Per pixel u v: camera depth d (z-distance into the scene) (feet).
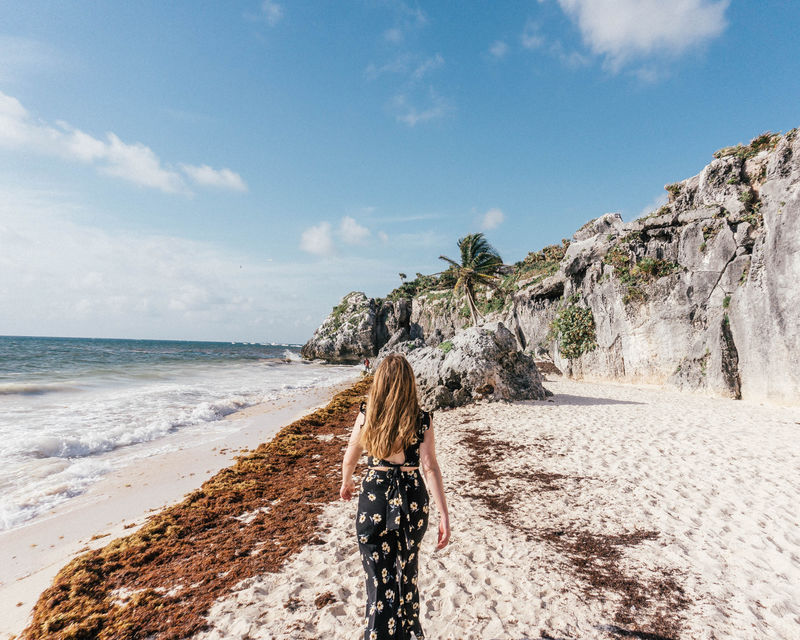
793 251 41.73
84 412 42.01
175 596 11.69
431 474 7.86
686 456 23.66
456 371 45.06
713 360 49.73
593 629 9.70
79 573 13.44
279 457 28.43
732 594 11.05
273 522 16.89
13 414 39.68
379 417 7.84
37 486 22.80
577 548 13.94
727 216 53.67
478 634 9.61
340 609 10.69
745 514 16.06
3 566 15.05
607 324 68.44
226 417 45.83
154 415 42.57
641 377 62.80
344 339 200.85
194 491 21.80
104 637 10.04
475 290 152.56
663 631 9.55
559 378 77.30
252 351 312.50
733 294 49.57
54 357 125.90
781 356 42.24
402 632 7.28
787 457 22.94
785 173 44.34
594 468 22.26
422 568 12.80
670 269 59.57
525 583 11.78
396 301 206.90
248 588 11.86
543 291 99.04
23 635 10.70
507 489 20.10
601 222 104.94
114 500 21.43
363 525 7.73
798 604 10.59
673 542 14.08
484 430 33.04
